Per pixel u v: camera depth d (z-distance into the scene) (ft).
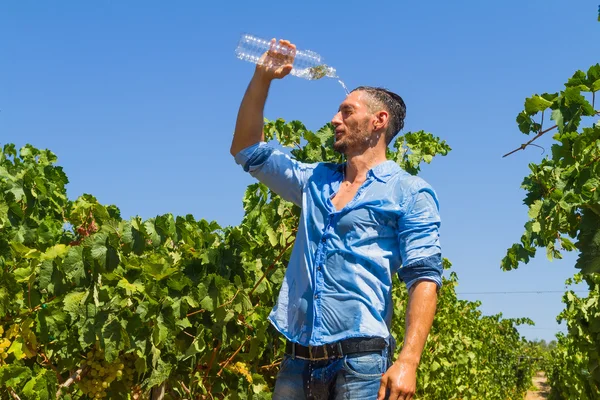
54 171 17.56
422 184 8.18
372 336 7.71
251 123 9.27
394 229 8.13
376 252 8.02
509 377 85.35
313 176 8.89
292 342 8.13
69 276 11.18
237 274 13.50
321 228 8.28
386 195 8.12
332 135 15.10
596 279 20.11
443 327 35.17
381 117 8.62
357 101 8.66
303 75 9.39
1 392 10.68
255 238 14.69
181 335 13.08
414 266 7.82
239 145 9.34
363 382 7.66
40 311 11.35
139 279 11.87
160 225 12.56
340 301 7.86
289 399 8.11
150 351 12.05
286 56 9.19
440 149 16.94
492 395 67.67
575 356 31.30
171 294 12.41
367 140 8.59
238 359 14.06
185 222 14.14
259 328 13.47
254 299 14.28
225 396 13.78
